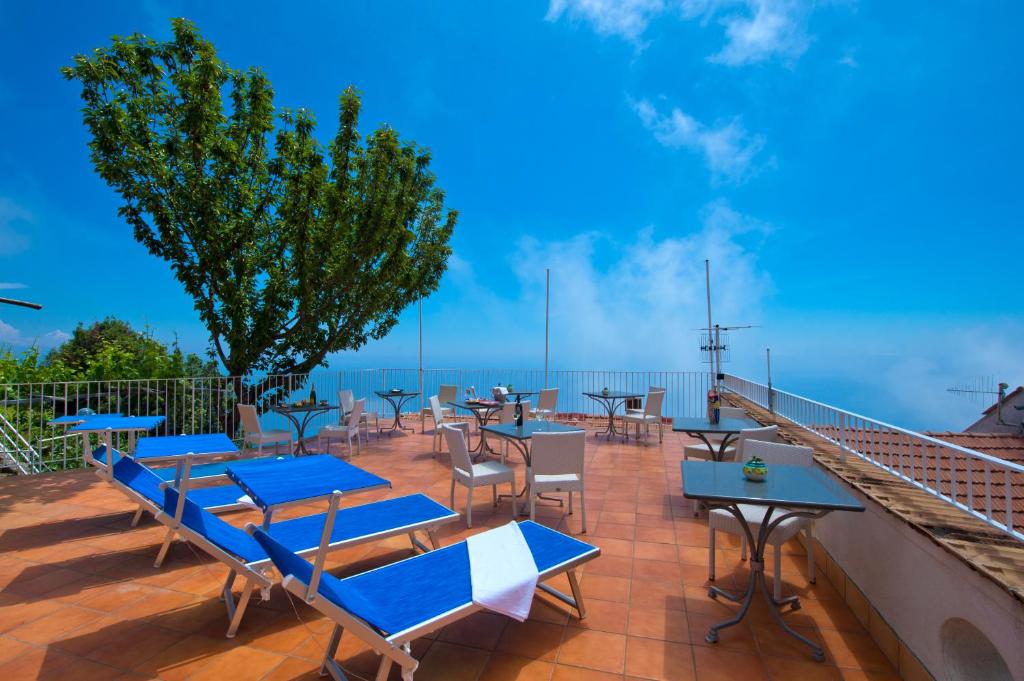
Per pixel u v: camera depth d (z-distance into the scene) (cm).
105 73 801
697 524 477
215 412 1016
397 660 210
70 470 708
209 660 259
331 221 945
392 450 872
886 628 266
